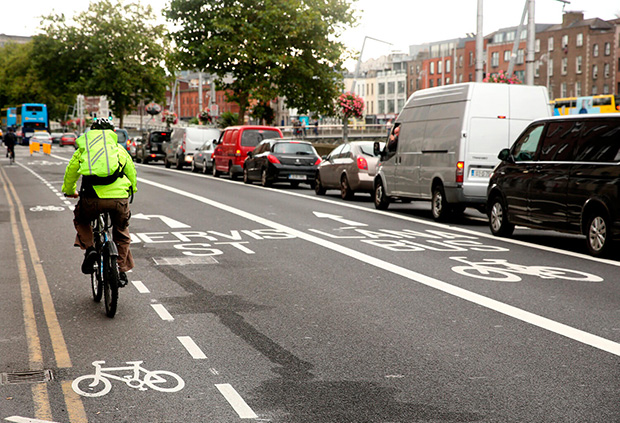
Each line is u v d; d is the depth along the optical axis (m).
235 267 10.83
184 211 19.05
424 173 18.06
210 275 10.20
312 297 8.74
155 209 19.53
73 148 89.50
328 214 18.58
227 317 7.77
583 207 12.03
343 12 46.69
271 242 13.45
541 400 5.18
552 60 120.75
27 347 6.68
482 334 7.02
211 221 16.83
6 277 10.19
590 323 7.44
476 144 16.67
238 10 44.16
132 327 7.37
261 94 44.56
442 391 5.40
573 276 10.09
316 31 45.91
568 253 12.31
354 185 23.08
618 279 9.88
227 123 61.31
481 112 16.70
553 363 6.08
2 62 118.38
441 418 4.86
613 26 113.44
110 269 7.70
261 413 4.97
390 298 8.66
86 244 8.39
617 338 6.86
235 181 32.47
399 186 19.33
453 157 16.83
